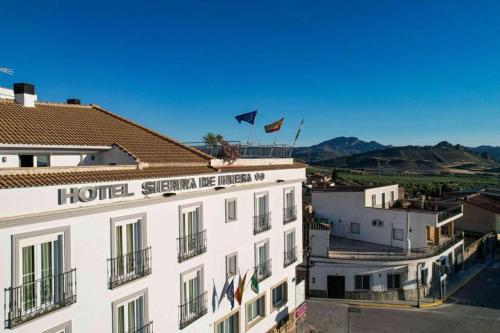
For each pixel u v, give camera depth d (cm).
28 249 1298
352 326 3073
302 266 3747
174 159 2119
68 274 1385
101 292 1512
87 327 1462
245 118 2714
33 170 1380
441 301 3656
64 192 1357
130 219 1641
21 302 1255
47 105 2514
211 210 2098
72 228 1404
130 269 1642
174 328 1859
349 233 4450
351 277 3631
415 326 3097
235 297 2291
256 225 2464
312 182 7325
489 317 3288
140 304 1703
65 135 1964
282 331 2762
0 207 1188
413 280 3706
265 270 2577
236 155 2402
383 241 4159
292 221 2856
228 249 2230
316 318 3209
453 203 4697
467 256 4828
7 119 1953
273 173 2617
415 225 3938
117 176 1578
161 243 1784
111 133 2314
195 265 1988
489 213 5494
